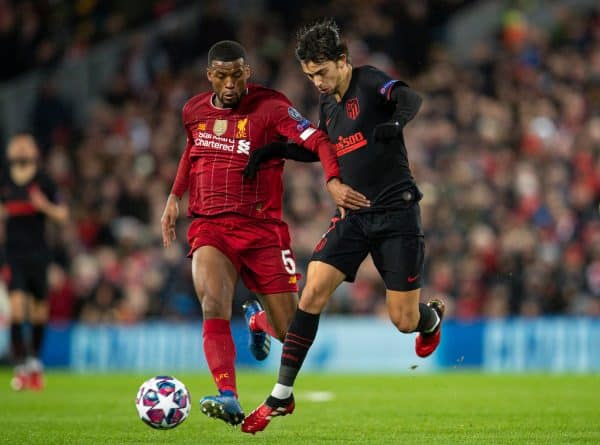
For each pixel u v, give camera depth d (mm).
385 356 58438
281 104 25344
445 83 76250
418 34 79938
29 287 43000
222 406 22234
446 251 62875
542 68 81312
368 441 23266
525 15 89438
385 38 79000
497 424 27219
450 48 87188
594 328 57250
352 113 24094
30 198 42375
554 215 67500
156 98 74812
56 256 62500
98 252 63906
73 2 82250
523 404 33969
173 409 23781
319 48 23562
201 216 25500
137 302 60375
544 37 86500
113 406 33781
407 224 23938
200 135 25688
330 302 60469
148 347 57750
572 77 80438
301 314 23734
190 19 84750
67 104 77312
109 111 75125
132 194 66875
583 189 69750
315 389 42031
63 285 59906
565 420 28312
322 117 24984
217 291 24266
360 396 37844
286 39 80500
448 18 87875
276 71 76250
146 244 64125
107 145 72625
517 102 76688
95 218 66250
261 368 58906
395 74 78062
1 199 43812
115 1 84000
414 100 23062
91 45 81625
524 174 68875
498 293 61188
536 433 25000
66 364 57750
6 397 37812
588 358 57156
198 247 25062
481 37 88938
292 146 25078
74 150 73188
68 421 28438
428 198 65938
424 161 70000
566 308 61906
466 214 65125
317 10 81125
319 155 24219
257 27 78625
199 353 57062
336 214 24562
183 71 75625
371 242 24109
